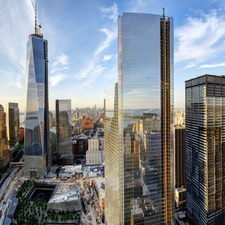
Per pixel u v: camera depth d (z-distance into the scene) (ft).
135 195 407.44
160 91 427.33
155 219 419.95
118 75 416.05
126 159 405.18
